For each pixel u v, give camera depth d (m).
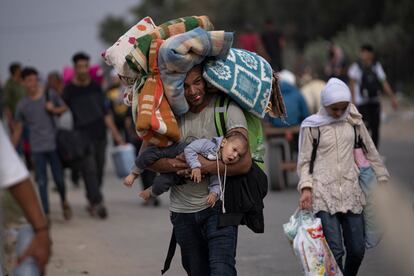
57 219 22.17
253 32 44.94
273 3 95.62
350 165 11.95
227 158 10.18
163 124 10.02
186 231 10.67
